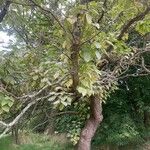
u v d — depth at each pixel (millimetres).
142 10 4418
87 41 3426
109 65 5008
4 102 3500
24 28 5145
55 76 3762
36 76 4074
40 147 11016
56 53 4066
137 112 14266
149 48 5484
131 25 4863
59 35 3773
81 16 3289
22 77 4199
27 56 4434
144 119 14516
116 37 4695
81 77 3684
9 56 4188
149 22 4617
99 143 13266
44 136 11422
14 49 4383
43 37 4812
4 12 4922
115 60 4953
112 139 13094
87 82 3648
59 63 3855
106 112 13531
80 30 3381
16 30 5078
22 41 4922
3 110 3568
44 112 4793
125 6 4594
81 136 4652
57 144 11961
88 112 5180
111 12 4730
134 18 4512
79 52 3518
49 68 3959
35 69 4172
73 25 3357
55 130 11461
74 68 3633
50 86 3924
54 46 4020
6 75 4000
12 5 5148
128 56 5242
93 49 3488
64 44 3465
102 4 4152
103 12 4246
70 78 3752
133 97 13969
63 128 11023
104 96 5227
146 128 14430
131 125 13438
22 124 4961
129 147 13523
